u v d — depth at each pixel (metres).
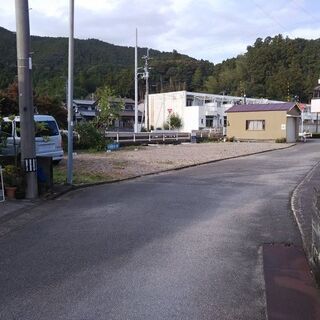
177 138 35.97
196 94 68.56
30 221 7.77
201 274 5.06
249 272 5.15
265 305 4.22
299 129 44.50
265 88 86.25
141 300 4.32
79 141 24.83
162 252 5.89
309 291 4.55
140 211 8.59
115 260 5.54
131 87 81.12
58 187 11.23
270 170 16.50
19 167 10.03
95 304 4.21
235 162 19.97
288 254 5.82
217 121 65.38
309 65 70.19
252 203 9.55
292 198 10.15
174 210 8.72
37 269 5.21
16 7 9.55
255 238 6.64
